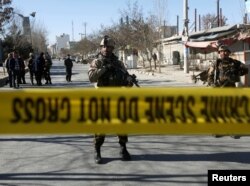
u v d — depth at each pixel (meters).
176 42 63.28
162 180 6.39
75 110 4.48
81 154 8.09
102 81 7.18
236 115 4.55
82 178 6.54
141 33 53.59
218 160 7.47
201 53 48.00
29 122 4.45
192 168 6.99
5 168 7.15
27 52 70.38
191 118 4.53
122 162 7.43
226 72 8.80
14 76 24.67
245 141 9.09
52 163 7.44
